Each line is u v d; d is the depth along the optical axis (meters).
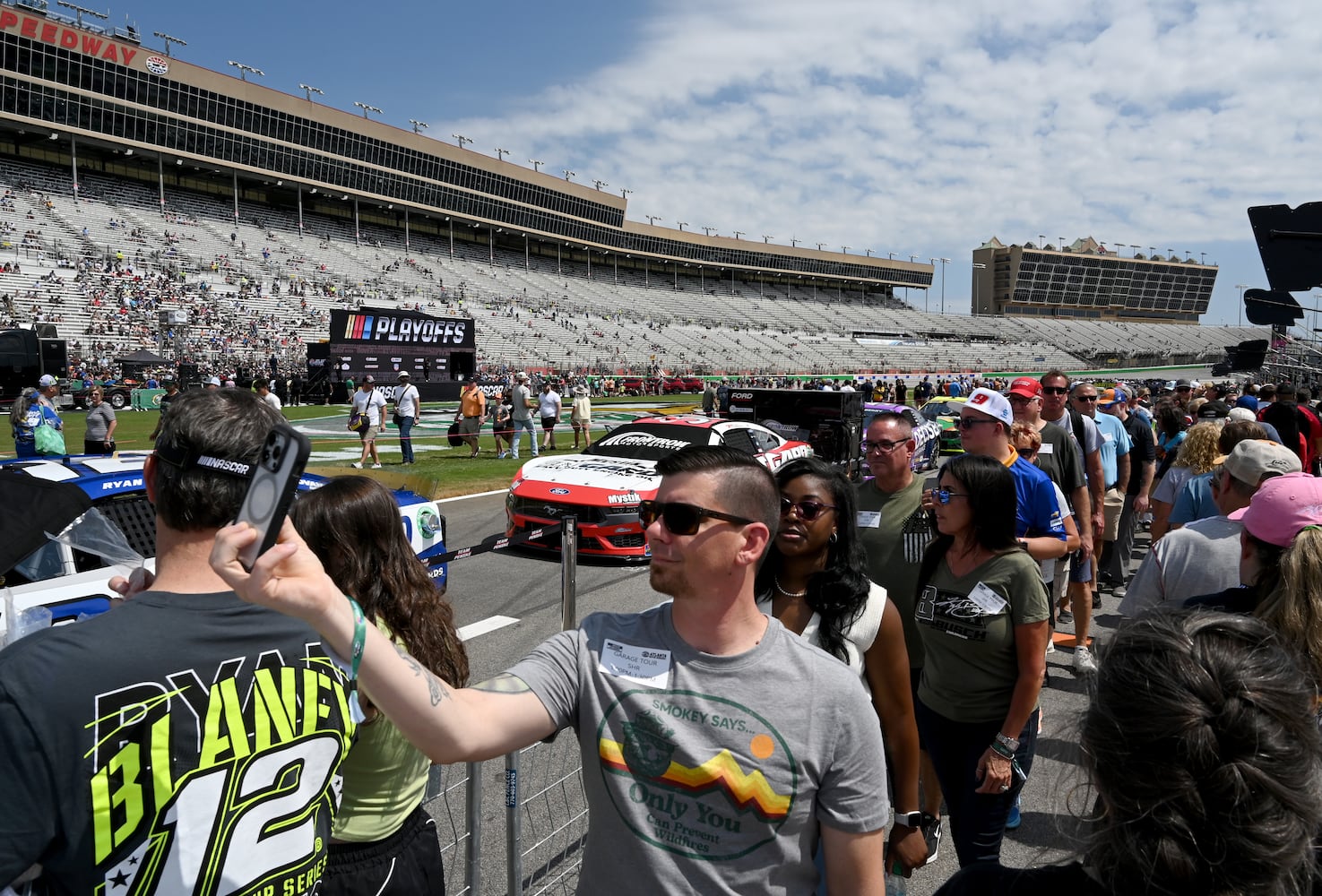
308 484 4.56
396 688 1.21
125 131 57.34
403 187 75.06
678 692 1.46
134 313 45.66
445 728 1.27
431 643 1.99
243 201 70.81
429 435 21.53
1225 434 4.21
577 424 18.31
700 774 1.42
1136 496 7.65
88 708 1.19
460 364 38.16
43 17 52.12
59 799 1.18
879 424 3.29
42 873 1.22
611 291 91.38
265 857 1.37
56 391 11.17
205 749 1.28
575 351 66.81
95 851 1.20
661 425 9.70
